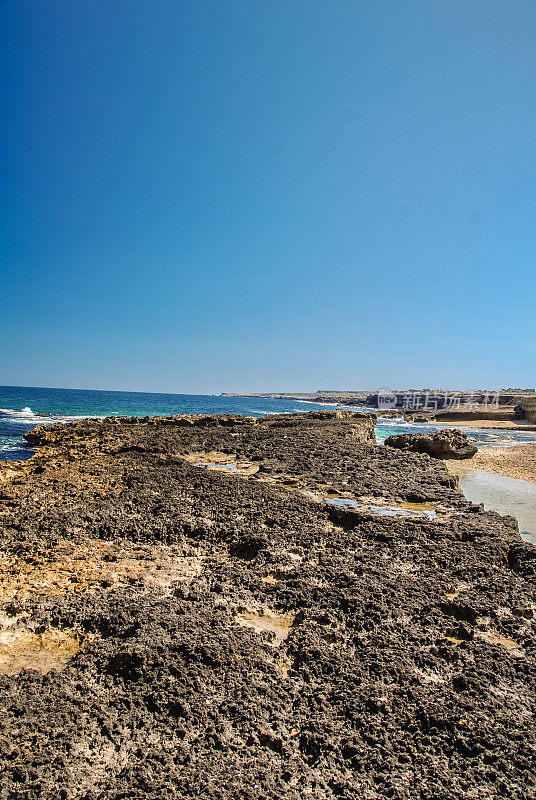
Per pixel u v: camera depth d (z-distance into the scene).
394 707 5.32
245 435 28.11
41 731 4.72
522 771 4.47
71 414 66.75
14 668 6.00
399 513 12.55
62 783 4.16
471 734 4.89
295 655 6.43
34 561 9.46
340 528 11.68
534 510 19.42
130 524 11.32
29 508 12.45
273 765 4.50
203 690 5.42
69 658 6.26
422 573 9.06
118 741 4.67
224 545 10.52
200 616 7.07
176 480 15.40
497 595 8.24
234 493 13.77
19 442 34.69
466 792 4.27
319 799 4.17
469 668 6.06
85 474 16.56
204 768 4.38
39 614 7.16
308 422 36.03
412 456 22.03
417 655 6.30
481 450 41.25
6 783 4.12
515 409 87.25
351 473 17.92
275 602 8.01
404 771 4.50
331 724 5.05
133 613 7.12
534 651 6.60
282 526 11.38
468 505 13.54
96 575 8.77
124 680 5.59
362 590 8.14
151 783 4.15
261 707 5.23
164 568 9.27
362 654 6.33
